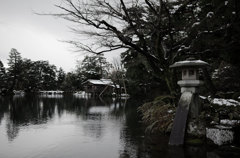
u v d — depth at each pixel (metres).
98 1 8.04
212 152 4.80
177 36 9.82
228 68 10.11
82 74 64.56
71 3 7.64
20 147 5.67
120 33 8.06
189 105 5.66
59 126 9.09
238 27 6.95
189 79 5.77
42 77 77.94
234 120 5.51
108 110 15.86
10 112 14.84
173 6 9.24
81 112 14.66
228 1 6.27
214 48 8.34
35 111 15.55
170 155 4.71
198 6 8.73
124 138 6.55
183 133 5.47
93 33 8.26
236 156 4.52
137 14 8.55
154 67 8.84
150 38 9.16
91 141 6.26
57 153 5.08
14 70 60.97
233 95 8.00
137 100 25.61
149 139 6.29
